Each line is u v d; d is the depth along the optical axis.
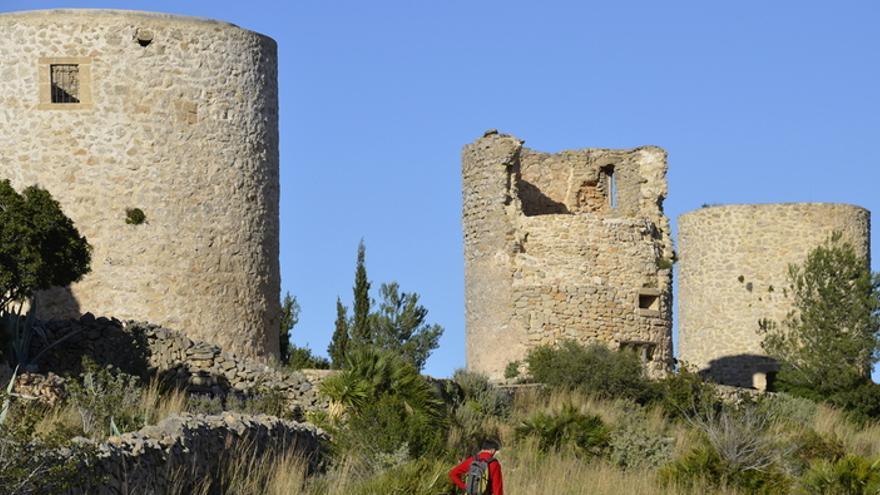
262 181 32.53
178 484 19.58
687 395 36.75
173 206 31.28
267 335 32.47
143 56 31.39
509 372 39.47
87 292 30.64
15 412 20.09
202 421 21.38
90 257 28.91
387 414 26.83
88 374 24.28
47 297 30.33
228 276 31.70
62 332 28.44
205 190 31.59
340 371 29.53
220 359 29.22
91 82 31.17
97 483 17.44
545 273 40.19
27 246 25.89
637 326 40.47
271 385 28.92
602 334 40.06
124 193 31.05
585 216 40.44
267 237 32.59
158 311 30.97
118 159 31.09
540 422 30.64
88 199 30.95
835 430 38.12
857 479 27.59
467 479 19.73
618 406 35.38
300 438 24.44
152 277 31.00
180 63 31.61
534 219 40.56
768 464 28.31
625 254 40.59
